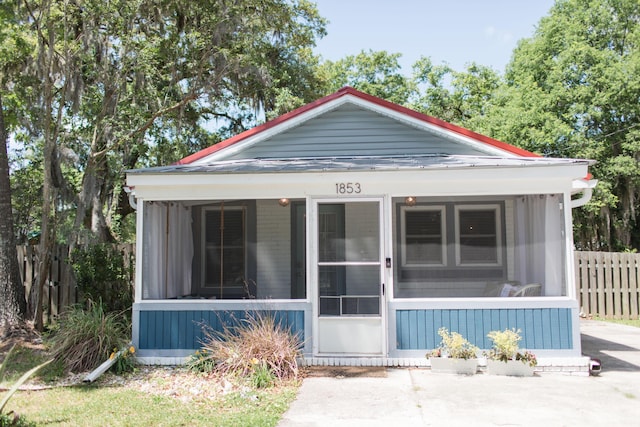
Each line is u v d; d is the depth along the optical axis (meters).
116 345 8.20
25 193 18.08
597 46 22.95
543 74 23.03
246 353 7.48
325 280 8.34
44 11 11.36
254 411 5.99
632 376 7.62
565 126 20.17
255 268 8.71
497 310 8.02
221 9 13.18
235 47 13.82
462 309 8.06
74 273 11.64
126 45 12.30
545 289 8.15
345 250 8.34
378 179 8.04
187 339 8.31
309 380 7.37
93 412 5.95
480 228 8.34
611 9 23.09
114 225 20.61
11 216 10.60
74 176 16.77
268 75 14.42
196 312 8.34
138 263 8.52
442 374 7.67
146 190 8.52
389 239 8.27
